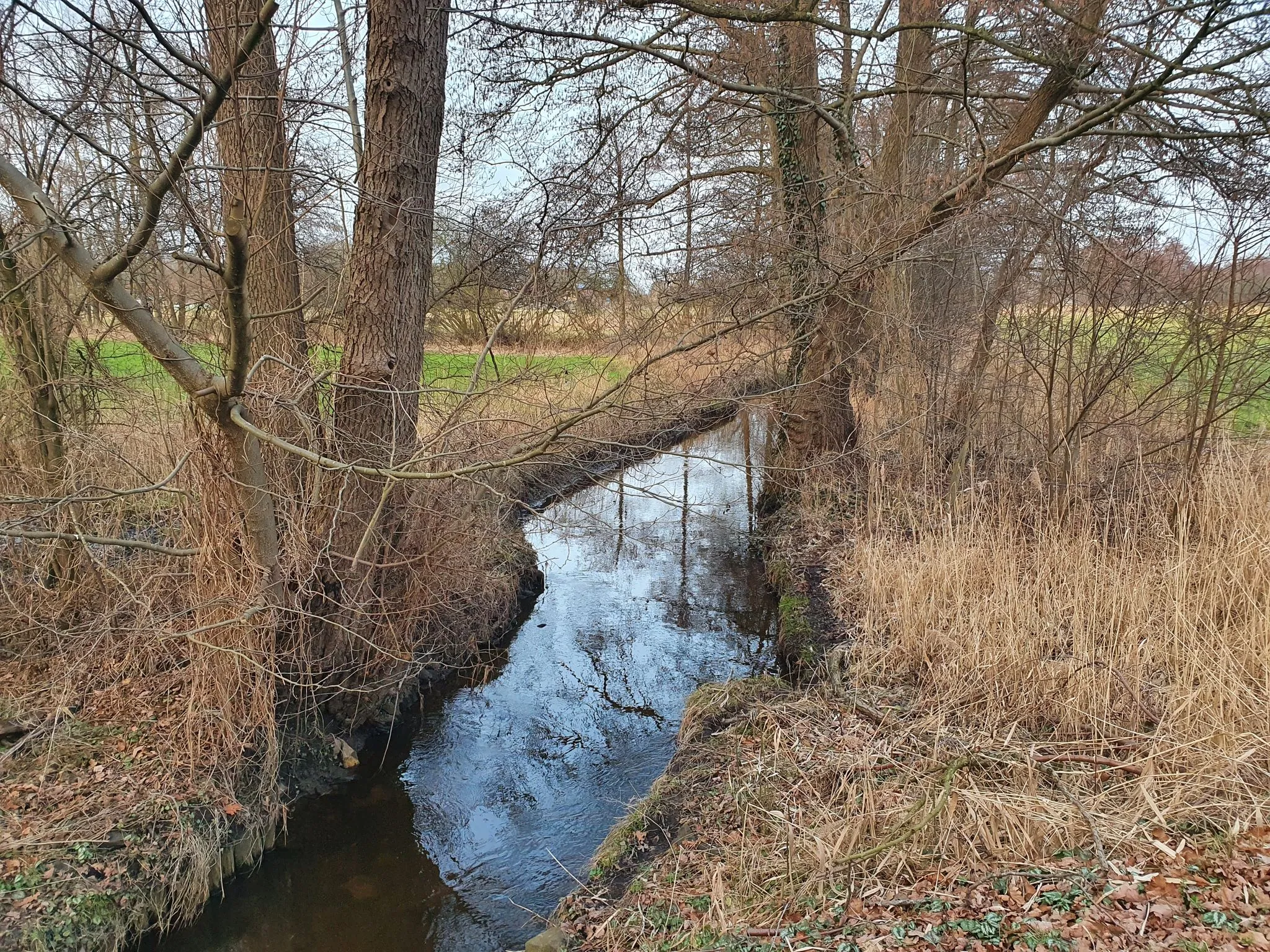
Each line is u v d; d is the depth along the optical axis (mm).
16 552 5664
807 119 9109
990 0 6078
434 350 10609
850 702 5062
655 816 4301
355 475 5055
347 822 4984
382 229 5328
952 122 10617
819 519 8945
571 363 9320
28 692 4961
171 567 5312
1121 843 3104
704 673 7031
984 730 4402
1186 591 5004
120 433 6809
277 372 5168
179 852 4020
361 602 5309
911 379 8797
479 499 7148
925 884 3141
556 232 6328
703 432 13984
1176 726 3906
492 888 4410
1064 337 7109
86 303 5945
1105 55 5883
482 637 7184
